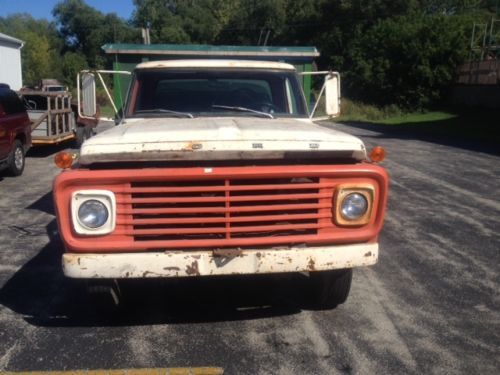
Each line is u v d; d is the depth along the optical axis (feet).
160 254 12.73
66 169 13.14
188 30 213.66
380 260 20.25
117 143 12.71
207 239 12.87
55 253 21.09
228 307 16.11
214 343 13.92
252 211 12.87
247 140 12.80
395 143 60.70
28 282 18.13
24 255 20.86
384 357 13.20
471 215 27.27
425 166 43.11
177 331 14.61
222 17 219.41
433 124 86.63
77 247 12.65
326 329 14.66
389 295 16.98
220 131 13.30
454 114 97.45
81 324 15.06
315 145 12.94
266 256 12.89
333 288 15.07
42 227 24.85
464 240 22.95
